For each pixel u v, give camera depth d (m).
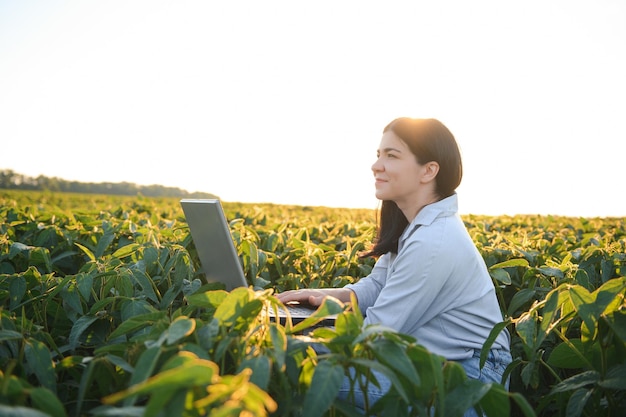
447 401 1.69
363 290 3.11
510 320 2.18
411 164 2.62
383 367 1.58
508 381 2.53
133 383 1.49
